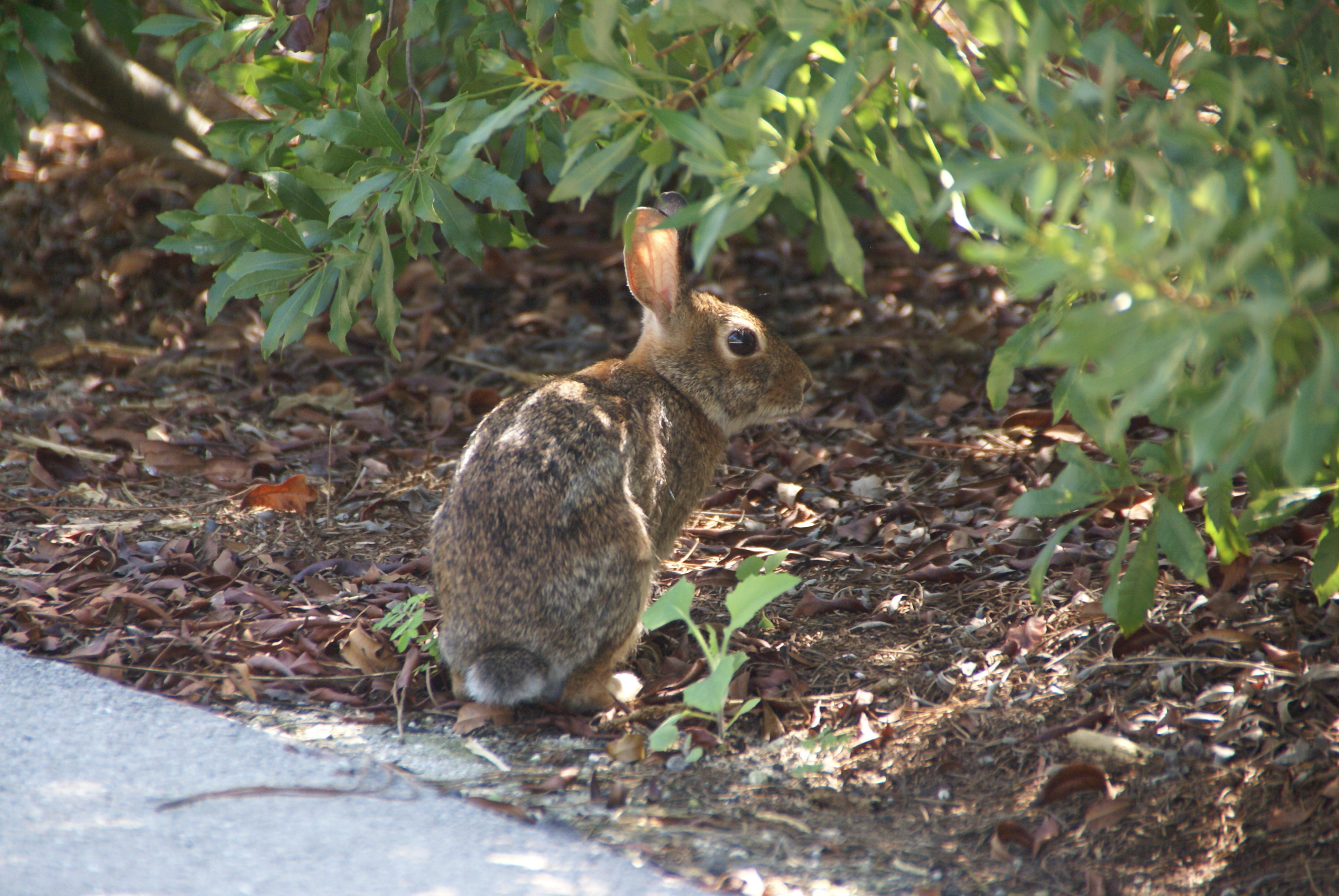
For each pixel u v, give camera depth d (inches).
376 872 219.0
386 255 308.8
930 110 213.8
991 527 382.0
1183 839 232.7
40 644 317.7
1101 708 275.4
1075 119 195.2
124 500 425.7
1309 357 181.8
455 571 291.1
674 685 304.5
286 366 560.1
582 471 290.4
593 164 221.0
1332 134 192.7
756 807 249.9
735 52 248.5
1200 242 152.8
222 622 333.1
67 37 386.0
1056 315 263.0
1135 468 390.3
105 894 207.9
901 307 620.4
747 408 340.5
